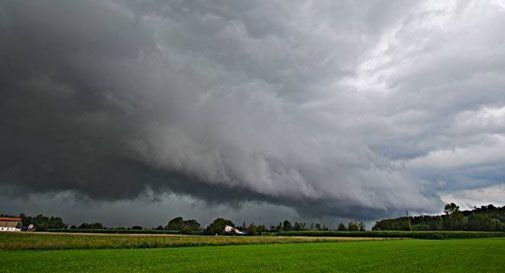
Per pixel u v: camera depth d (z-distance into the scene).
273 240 109.31
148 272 33.75
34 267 35.28
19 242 64.69
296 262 45.09
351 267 40.19
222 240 97.06
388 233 164.25
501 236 157.38
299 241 107.38
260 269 37.41
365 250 69.75
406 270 37.56
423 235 153.75
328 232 180.12
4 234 91.75
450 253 61.72
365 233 170.25
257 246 81.75
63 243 66.38
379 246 84.56
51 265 37.28
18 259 41.84
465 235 153.38
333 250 69.19
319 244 94.31
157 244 75.50
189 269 36.53
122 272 33.00
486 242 103.75
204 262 43.66
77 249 63.62
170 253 56.84
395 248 76.31
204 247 75.75
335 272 35.66
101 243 70.56
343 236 174.38
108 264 39.47
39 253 51.38
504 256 55.12
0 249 57.38
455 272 36.00
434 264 43.53
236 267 38.88
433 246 83.88
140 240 82.50
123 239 82.88
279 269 37.62
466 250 69.25
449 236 152.38
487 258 51.72
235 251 63.69
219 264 41.59
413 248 76.12
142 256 50.50
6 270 32.72
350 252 64.06
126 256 50.03
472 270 37.78
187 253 57.50
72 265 37.59
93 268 35.56
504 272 36.34
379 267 40.28
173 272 33.81
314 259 49.59
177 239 92.12
